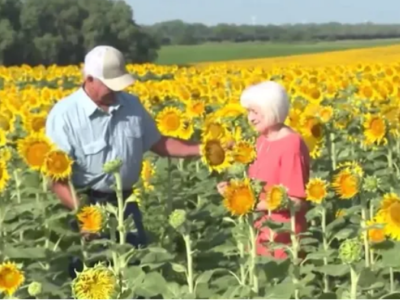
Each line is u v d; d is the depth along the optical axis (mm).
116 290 4758
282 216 7496
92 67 7645
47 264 7516
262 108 7602
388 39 119438
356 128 12047
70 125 7734
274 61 55469
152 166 10344
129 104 7961
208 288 6777
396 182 10508
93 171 7793
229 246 7309
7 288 5836
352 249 5891
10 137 11789
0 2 79688
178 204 9773
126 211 7961
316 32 124188
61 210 8133
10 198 9273
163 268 7469
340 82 20359
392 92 16562
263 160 7609
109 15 82000
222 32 128375
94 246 7504
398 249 6602
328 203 8984
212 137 8820
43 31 81625
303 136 9719
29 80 32094
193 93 17484
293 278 6750
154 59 83938
